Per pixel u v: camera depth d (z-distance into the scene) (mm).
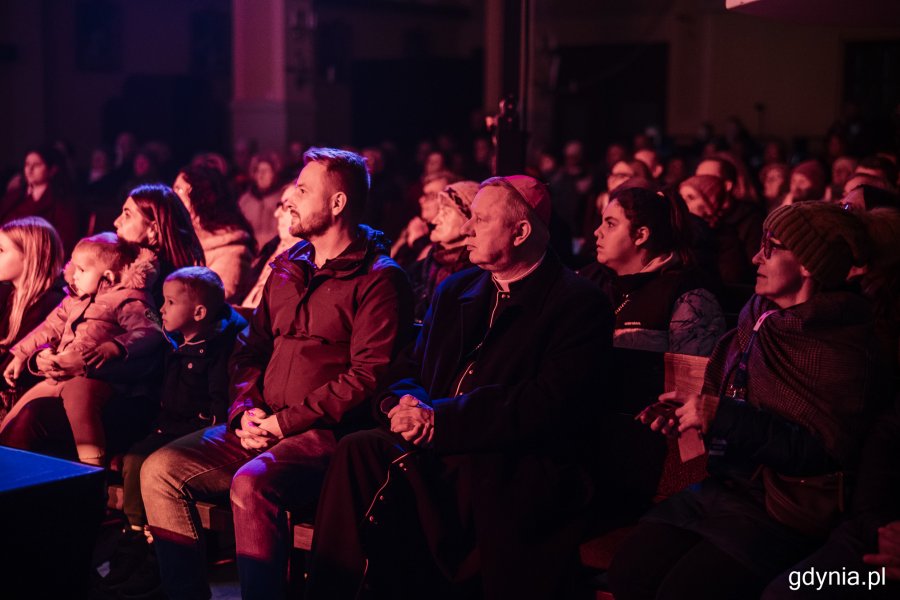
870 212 2834
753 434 2453
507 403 2770
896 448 2367
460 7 21031
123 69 17297
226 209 4953
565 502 2787
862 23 3428
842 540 2330
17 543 2381
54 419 3641
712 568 2416
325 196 3145
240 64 14320
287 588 3037
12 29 15195
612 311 2904
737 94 17828
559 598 2729
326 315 3152
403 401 2803
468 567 2822
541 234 2934
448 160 11633
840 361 2455
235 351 3475
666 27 18406
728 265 5262
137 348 3602
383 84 19438
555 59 15070
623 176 6469
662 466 2916
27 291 4000
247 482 2936
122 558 3332
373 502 2812
